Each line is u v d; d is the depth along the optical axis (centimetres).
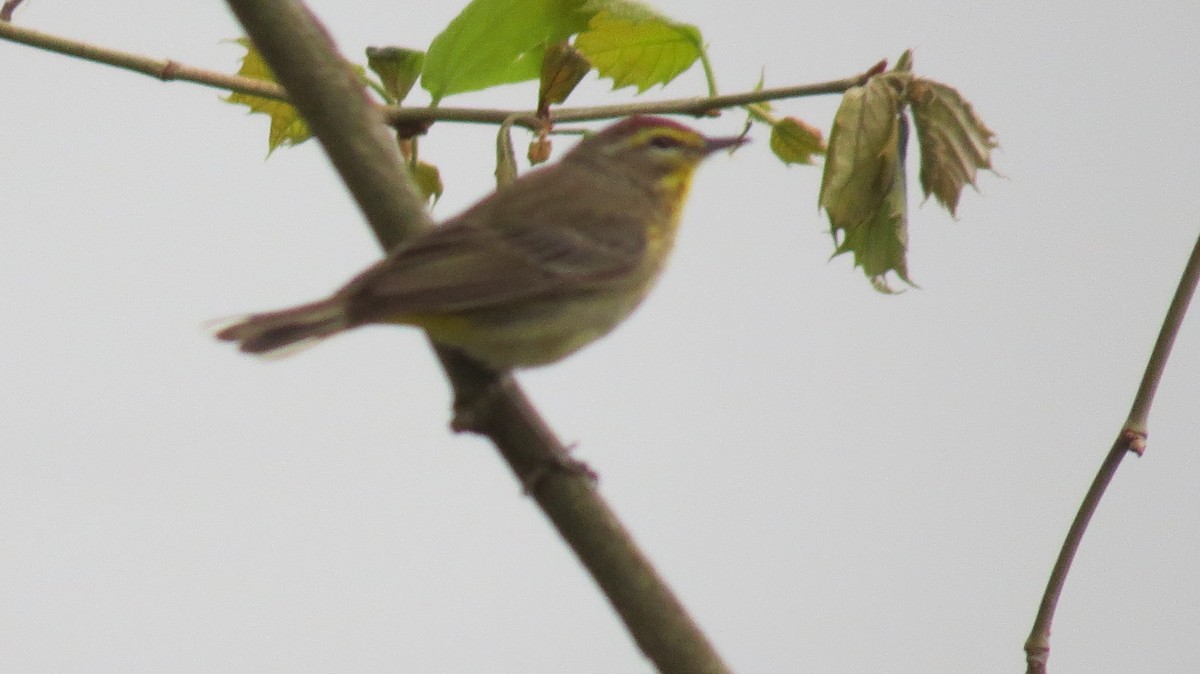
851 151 1054
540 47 1141
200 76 1100
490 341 1034
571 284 1120
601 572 949
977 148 1080
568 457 969
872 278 1084
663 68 1168
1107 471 1057
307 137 1212
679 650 943
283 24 972
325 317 988
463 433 992
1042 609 1065
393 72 1147
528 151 1109
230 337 980
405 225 1005
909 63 1105
